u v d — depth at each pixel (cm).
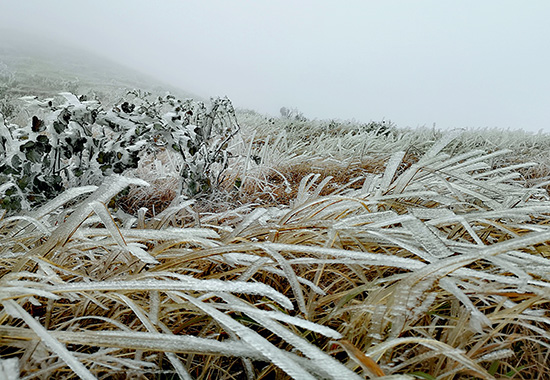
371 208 142
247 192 311
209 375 79
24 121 440
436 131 809
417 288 70
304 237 129
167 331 78
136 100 254
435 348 60
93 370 67
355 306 81
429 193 138
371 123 838
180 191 230
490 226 140
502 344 71
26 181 158
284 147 521
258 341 55
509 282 74
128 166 187
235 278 117
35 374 58
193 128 229
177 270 110
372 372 51
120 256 112
